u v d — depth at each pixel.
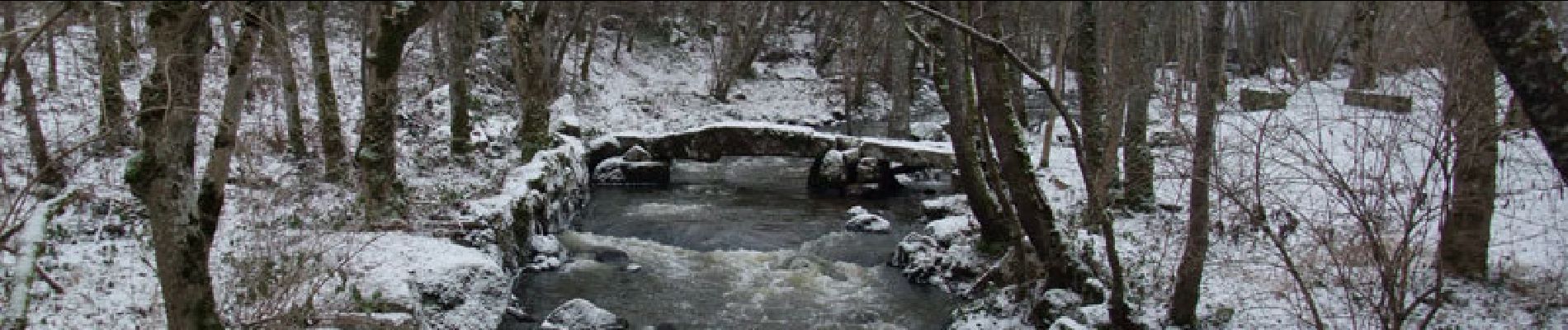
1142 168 13.76
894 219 16.61
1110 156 13.45
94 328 7.47
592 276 12.62
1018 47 32.78
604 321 10.28
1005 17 31.05
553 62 27.14
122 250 9.61
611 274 12.76
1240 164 10.54
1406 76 9.52
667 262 13.51
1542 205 11.54
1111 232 8.52
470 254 10.48
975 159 11.78
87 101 15.08
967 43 10.63
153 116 5.40
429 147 16.55
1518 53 3.84
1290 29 39.31
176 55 5.30
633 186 19.55
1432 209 7.17
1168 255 11.43
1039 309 9.73
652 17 40.44
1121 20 21.28
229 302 7.80
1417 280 9.44
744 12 38.75
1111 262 8.58
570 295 11.71
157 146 5.41
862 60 32.12
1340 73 33.62
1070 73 38.31
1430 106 10.27
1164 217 13.47
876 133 28.55
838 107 32.66
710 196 18.70
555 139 18.28
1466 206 9.53
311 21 13.09
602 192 18.86
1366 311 8.77
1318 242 8.59
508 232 12.11
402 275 9.28
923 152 18.80
